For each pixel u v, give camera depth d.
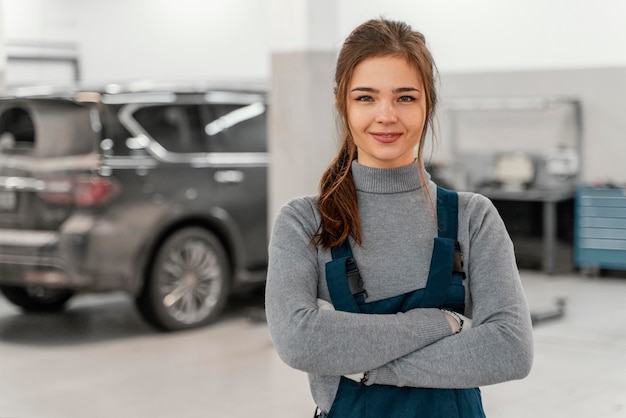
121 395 5.15
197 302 6.64
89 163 6.09
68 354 6.05
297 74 6.48
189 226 6.59
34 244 6.07
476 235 1.90
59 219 6.06
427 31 9.41
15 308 7.56
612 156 8.66
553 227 8.48
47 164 6.12
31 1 11.63
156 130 6.46
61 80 11.64
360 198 1.91
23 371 5.66
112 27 11.42
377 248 1.88
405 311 1.86
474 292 1.88
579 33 8.71
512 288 1.88
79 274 6.04
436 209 1.91
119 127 6.26
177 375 5.54
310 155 6.49
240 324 6.82
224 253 6.74
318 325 1.81
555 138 8.95
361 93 1.85
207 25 10.82
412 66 1.84
